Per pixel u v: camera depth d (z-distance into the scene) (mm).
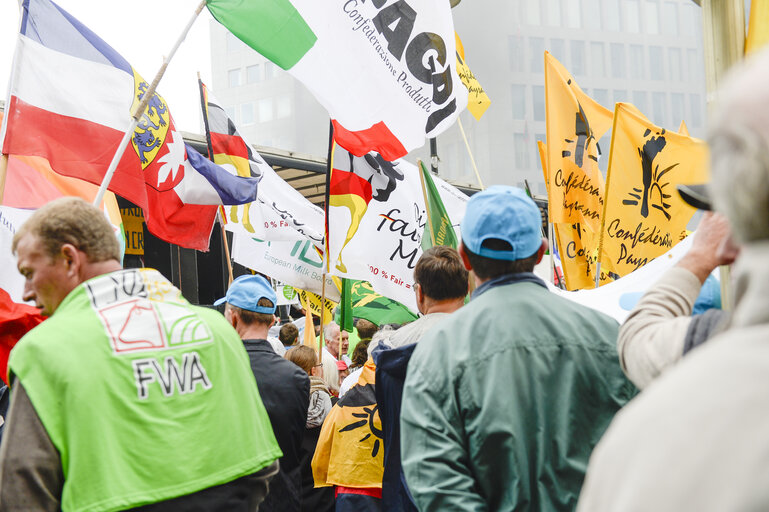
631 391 1945
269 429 2199
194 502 1880
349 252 4875
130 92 4277
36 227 1923
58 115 3922
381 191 4996
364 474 3701
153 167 4496
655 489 628
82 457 1713
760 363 625
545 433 1872
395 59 4188
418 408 1945
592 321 2006
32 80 3859
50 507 1702
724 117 672
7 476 1655
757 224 658
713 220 1699
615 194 4867
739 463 596
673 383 673
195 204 4777
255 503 2078
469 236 2078
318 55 4070
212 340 2055
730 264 1553
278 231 6266
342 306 5887
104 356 1814
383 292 4973
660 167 4895
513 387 1889
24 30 3869
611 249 4848
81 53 4094
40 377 1728
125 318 1906
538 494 1852
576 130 5945
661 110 61594
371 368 3842
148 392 1856
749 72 674
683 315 1634
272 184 6359
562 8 58656
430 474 1867
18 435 1688
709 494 602
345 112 4109
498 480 1870
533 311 1976
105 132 4090
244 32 3998
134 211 10359
